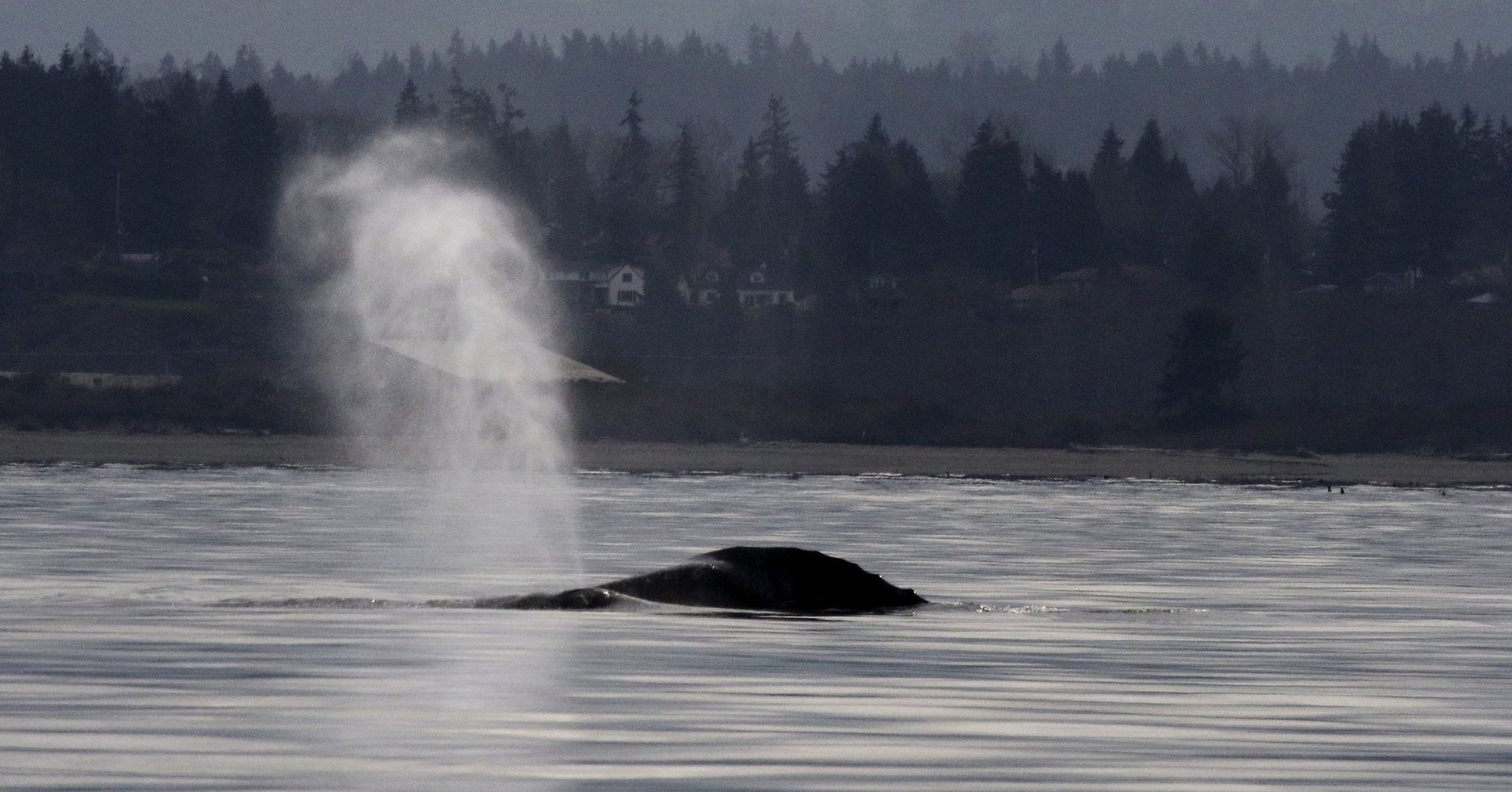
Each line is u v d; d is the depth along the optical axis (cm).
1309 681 7538
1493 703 6906
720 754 5659
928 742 5919
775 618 9650
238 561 13588
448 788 5116
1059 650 8512
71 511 19700
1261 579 13512
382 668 7550
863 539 17462
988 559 15138
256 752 5638
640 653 8100
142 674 7325
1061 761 5597
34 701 6612
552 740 5897
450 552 14938
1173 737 6053
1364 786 5244
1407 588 12781
